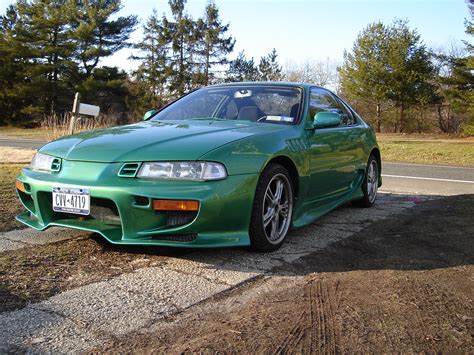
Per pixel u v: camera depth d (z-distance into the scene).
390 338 2.04
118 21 39.66
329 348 1.94
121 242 2.83
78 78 38.16
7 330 2.08
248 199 3.01
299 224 3.65
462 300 2.49
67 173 3.04
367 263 3.12
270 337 2.03
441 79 32.16
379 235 3.91
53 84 37.81
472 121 31.39
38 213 3.21
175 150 2.93
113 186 2.83
